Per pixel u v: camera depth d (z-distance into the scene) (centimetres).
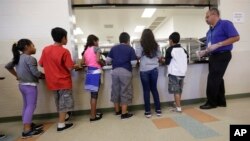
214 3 372
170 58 307
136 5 366
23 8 317
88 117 319
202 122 259
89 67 293
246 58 385
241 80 386
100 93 337
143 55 293
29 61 254
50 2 322
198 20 716
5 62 319
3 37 316
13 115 329
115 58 292
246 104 335
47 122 310
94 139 229
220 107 324
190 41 409
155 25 830
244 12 379
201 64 362
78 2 341
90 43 301
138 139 220
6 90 324
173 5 376
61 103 264
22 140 243
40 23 321
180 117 285
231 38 292
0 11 314
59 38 262
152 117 295
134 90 342
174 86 306
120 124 273
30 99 259
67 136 245
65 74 265
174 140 211
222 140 204
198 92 366
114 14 628
